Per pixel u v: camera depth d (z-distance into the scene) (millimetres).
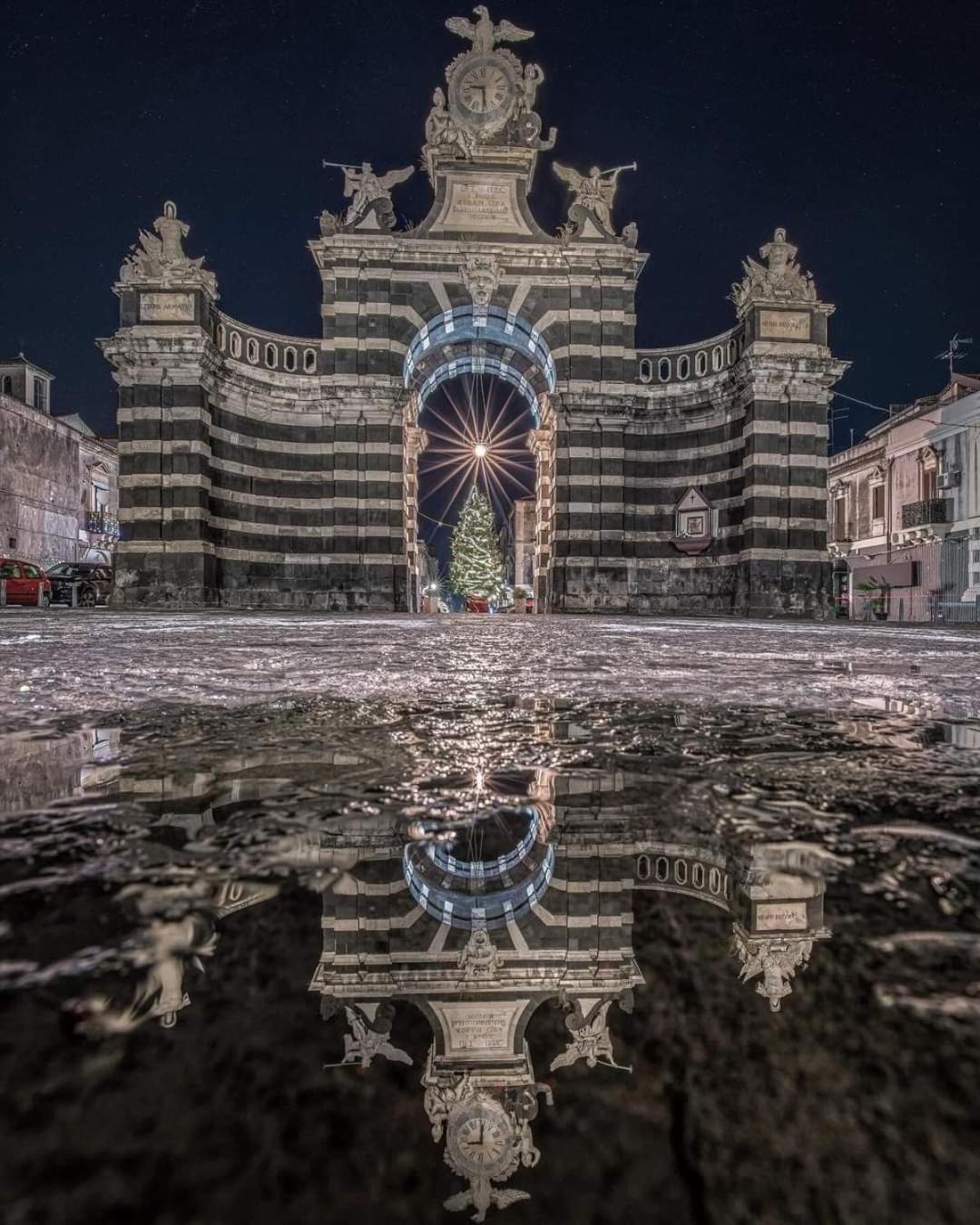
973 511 33719
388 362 25672
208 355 23281
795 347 24359
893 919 907
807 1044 627
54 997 678
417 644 6750
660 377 27438
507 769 1761
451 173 26234
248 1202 446
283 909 936
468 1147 534
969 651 6762
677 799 1498
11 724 2367
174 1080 567
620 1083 608
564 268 26328
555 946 881
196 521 23188
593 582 26062
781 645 7383
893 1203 458
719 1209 445
